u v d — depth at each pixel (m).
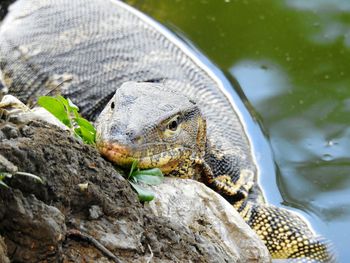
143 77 12.98
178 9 15.98
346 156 12.89
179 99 10.27
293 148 13.13
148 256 7.99
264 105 14.08
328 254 11.09
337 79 14.65
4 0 14.55
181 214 8.95
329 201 11.99
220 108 13.05
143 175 9.05
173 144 9.87
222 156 11.65
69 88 12.80
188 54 14.71
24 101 12.89
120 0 15.44
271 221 11.37
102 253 7.67
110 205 8.05
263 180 12.50
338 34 15.77
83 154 8.28
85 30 13.70
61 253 7.43
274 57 15.20
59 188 7.77
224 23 15.93
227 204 9.52
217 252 8.59
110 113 9.93
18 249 7.23
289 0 16.50
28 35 13.56
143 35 14.05
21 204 7.25
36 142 7.81
